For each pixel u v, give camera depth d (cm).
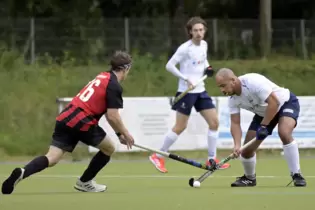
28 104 4841
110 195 2284
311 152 4059
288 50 6556
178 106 3184
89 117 2256
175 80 5500
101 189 2398
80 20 6494
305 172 3134
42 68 5700
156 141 3856
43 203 2078
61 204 2058
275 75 5888
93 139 2280
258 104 2395
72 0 7675
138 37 6334
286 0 8712
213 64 6072
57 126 2261
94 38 6247
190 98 3167
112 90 2252
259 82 2369
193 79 3180
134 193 2344
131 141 2339
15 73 5484
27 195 2277
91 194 2316
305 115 3994
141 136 3838
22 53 6006
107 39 6284
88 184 2383
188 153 3944
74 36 6222
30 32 6134
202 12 8594
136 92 5234
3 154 4062
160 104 3859
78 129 2248
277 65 6088
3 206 2012
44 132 4444
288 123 2459
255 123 2506
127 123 3819
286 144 2495
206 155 3959
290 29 6638
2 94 4969
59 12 7612
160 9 8350
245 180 2564
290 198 2188
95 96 2256
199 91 3189
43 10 7619
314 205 2041
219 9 8688
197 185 2491
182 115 3181
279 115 2473
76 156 3822
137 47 6309
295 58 6450
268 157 3934
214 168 2497
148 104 3844
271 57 6450
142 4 8338
